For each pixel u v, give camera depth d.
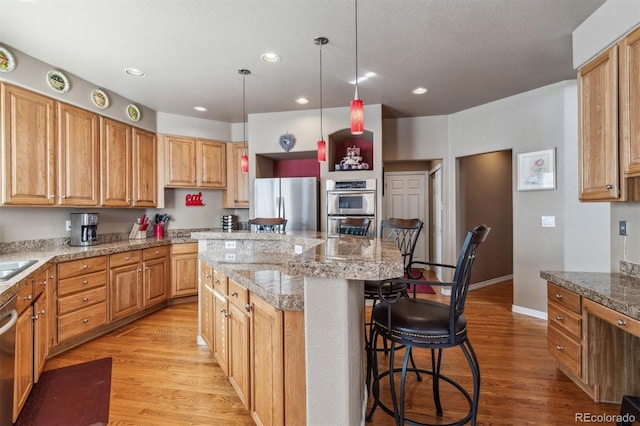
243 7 2.18
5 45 2.63
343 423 1.20
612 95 2.05
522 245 3.78
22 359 1.95
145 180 4.20
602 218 3.21
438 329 1.49
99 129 3.54
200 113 4.54
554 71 3.20
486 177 5.09
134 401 2.11
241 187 4.97
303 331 1.39
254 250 2.92
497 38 2.59
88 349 2.88
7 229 2.90
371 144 4.89
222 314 2.23
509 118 3.92
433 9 2.21
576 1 2.12
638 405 1.46
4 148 2.63
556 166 3.47
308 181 4.30
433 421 1.88
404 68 3.13
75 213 3.49
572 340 2.18
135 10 2.20
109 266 3.23
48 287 2.59
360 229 3.56
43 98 2.94
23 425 1.88
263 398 1.61
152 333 3.26
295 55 2.86
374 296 2.02
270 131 4.52
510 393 2.16
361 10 2.21
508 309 3.92
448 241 4.66
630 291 1.90
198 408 2.04
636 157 1.89
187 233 4.86
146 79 3.37
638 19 1.86
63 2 2.10
